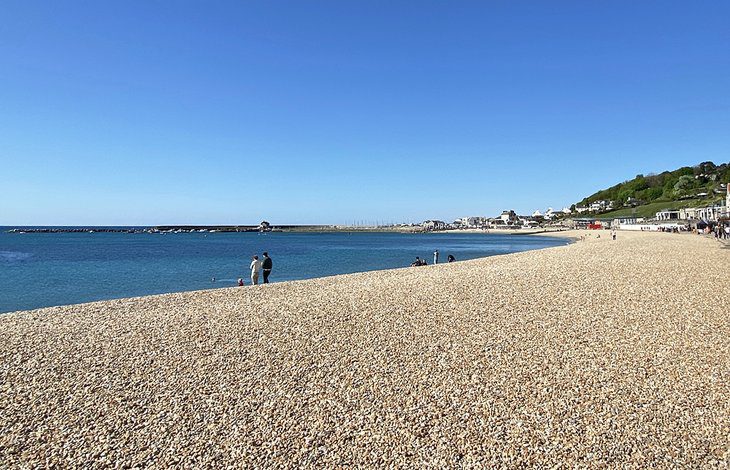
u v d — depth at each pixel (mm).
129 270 38188
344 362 8578
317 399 6969
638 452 5453
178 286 27922
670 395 6965
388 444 5680
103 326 11586
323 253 64062
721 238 52469
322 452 5516
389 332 10586
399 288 17047
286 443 5723
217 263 45469
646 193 192125
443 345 9547
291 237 155000
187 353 9227
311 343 9805
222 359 8828
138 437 5898
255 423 6234
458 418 6309
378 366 8344
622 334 10211
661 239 54281
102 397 7109
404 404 6758
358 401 6883
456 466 5215
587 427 6031
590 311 12508
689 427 6023
